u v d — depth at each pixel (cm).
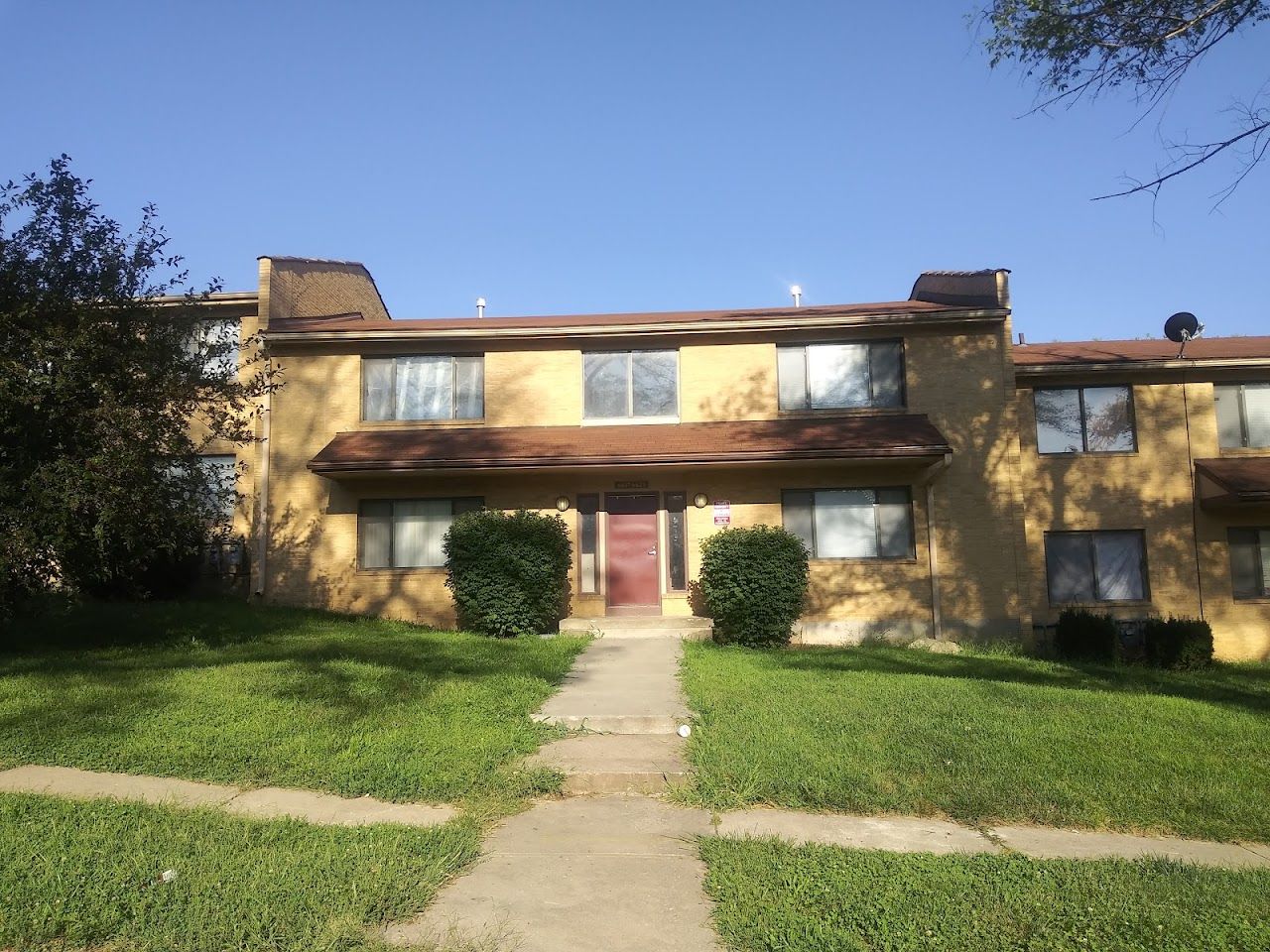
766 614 1470
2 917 438
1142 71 929
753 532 1498
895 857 540
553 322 1798
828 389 1717
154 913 445
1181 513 1833
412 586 1667
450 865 520
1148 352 1923
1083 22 910
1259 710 1005
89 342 1082
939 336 1697
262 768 698
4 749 729
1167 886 496
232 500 1512
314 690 931
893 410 1697
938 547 1645
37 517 1045
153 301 1210
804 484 1659
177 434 1190
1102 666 1461
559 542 1526
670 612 1648
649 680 1080
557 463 1541
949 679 1118
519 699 933
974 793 660
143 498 1126
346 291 2120
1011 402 1675
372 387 1739
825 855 541
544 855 553
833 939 425
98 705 855
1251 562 1827
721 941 435
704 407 1719
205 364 1312
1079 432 1862
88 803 609
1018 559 1647
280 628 1423
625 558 1672
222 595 1689
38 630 1309
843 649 1505
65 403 1064
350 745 749
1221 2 848
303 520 1691
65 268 1141
